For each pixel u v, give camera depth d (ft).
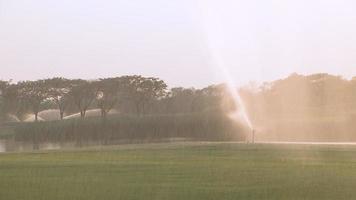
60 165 91.56
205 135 195.21
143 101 374.43
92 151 117.60
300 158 101.96
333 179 76.07
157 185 71.05
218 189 68.49
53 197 64.75
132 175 79.36
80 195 65.46
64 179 76.07
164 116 210.18
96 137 215.51
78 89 370.53
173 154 109.19
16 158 105.40
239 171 83.20
